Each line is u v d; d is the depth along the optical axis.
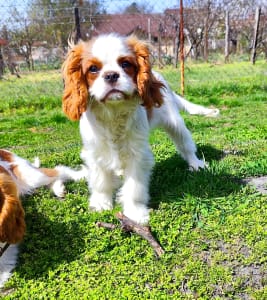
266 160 0.84
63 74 0.62
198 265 0.51
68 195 0.72
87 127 0.63
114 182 0.69
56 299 0.47
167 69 3.22
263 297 0.46
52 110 1.81
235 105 1.73
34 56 4.82
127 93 0.55
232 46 5.43
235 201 0.66
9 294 0.49
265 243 0.54
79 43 0.60
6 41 3.56
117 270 0.52
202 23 4.44
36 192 0.74
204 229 0.59
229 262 0.52
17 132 1.39
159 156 0.90
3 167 0.68
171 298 0.46
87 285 0.49
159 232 0.58
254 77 2.37
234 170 0.80
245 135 1.12
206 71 3.06
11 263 0.54
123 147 0.63
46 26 3.29
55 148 1.10
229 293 0.47
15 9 2.21
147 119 0.67
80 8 2.30
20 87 2.30
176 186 0.73
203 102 1.76
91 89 0.57
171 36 4.20
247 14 4.70
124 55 0.56
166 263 0.52
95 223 0.61
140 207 0.65
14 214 0.51
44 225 0.62
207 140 1.09
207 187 0.70
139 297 0.47
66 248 0.56
